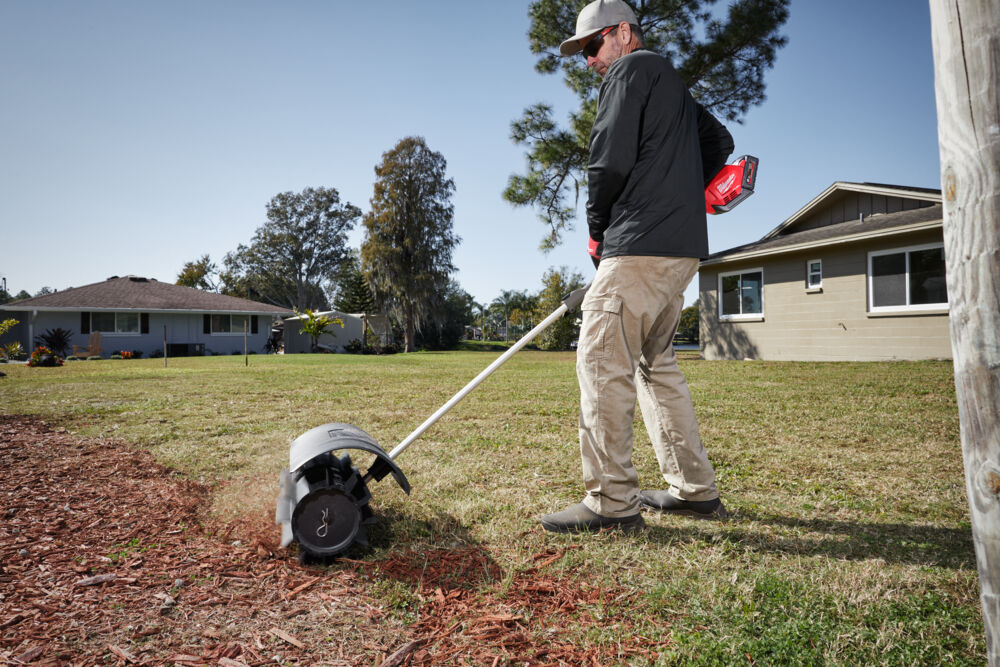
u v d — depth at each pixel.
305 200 61.28
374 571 1.88
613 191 2.16
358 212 62.97
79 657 1.38
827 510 2.51
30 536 2.16
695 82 17.62
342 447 1.94
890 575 1.75
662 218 2.15
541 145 18.03
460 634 1.50
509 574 1.82
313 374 10.83
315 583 1.79
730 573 1.82
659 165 2.15
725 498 2.69
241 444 3.88
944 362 10.03
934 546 2.02
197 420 5.00
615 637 1.47
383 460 2.17
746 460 3.45
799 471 3.18
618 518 2.22
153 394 7.14
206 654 1.40
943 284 10.72
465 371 11.58
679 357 17.55
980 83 0.88
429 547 2.07
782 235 15.05
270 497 2.63
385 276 41.09
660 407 2.45
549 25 16.83
